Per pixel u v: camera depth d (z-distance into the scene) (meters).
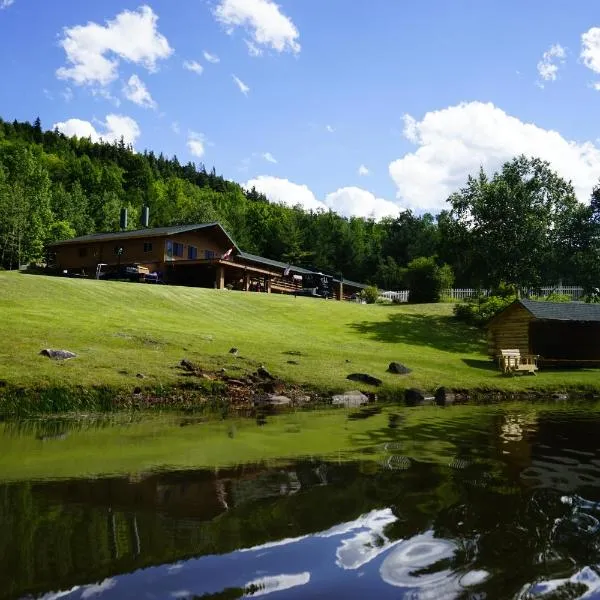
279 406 12.00
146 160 141.88
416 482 5.12
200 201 87.88
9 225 60.56
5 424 8.92
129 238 42.50
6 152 109.25
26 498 4.39
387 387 14.80
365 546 3.45
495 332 25.25
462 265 43.34
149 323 21.62
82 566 3.04
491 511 4.23
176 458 6.14
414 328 30.66
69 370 12.06
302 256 83.25
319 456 6.33
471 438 7.95
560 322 24.88
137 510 4.11
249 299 33.97
